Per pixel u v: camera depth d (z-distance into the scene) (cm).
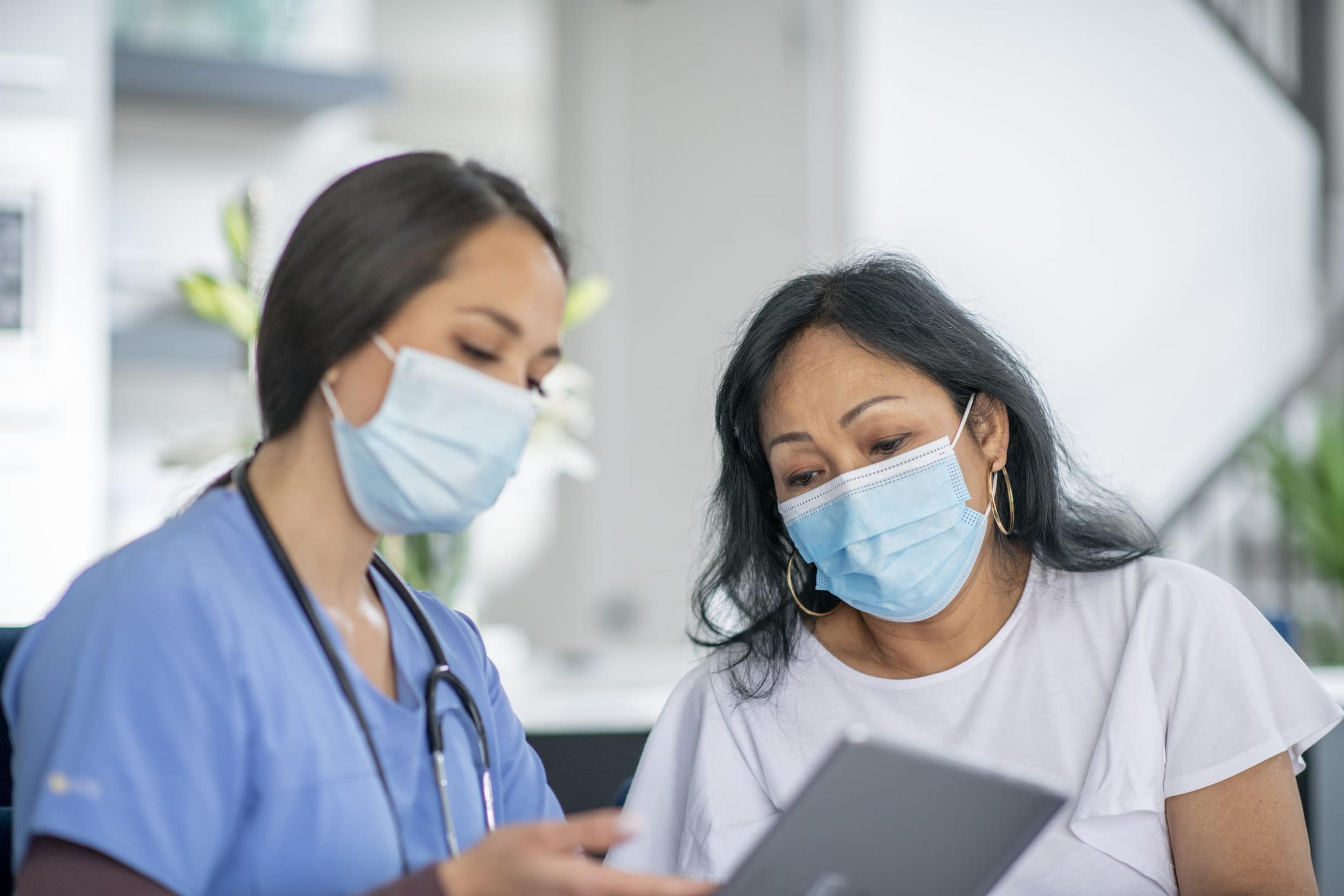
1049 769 145
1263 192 516
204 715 95
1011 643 152
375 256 105
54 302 330
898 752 84
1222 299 509
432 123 500
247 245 276
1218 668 143
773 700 159
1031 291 491
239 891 97
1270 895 133
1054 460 156
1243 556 478
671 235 499
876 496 146
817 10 470
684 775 165
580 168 515
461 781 113
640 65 509
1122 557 156
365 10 480
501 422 108
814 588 165
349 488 108
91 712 92
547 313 110
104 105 339
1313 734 142
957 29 482
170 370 390
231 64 368
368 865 101
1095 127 500
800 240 465
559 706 266
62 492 330
